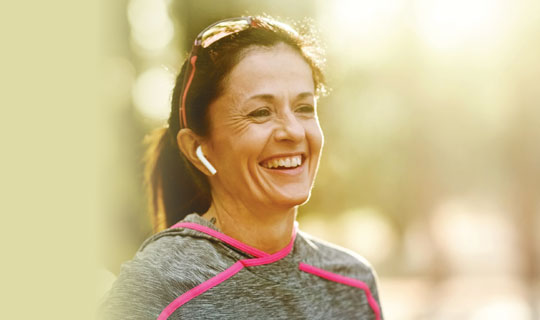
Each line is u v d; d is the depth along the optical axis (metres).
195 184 1.82
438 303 10.76
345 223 14.34
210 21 7.97
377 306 1.91
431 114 14.17
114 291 1.47
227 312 1.56
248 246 1.65
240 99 1.59
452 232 21.84
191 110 1.66
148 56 10.47
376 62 13.28
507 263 14.39
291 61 1.63
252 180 1.60
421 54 13.91
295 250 1.75
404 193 14.44
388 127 13.66
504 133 12.70
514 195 12.42
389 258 16.12
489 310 9.83
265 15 1.84
